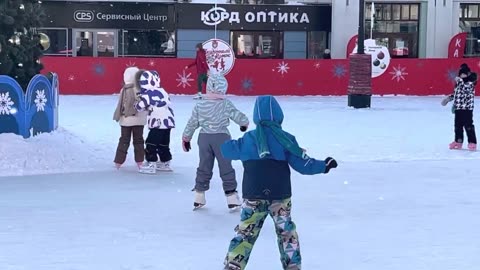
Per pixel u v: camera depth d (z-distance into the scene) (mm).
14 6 11836
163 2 31250
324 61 26562
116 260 5898
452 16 32500
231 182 7707
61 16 30797
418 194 8789
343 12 31656
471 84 12648
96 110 19422
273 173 5199
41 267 5688
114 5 31094
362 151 12320
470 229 7039
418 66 26938
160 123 10039
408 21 32594
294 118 17812
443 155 12078
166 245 6402
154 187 9148
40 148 10883
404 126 16297
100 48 31375
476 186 9336
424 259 5977
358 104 21141
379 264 5840
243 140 5309
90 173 10078
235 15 31547
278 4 31750
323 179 9766
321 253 6172
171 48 31688
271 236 6793
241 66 26219
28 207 7895
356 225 7195
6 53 11617
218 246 6383
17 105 11336
